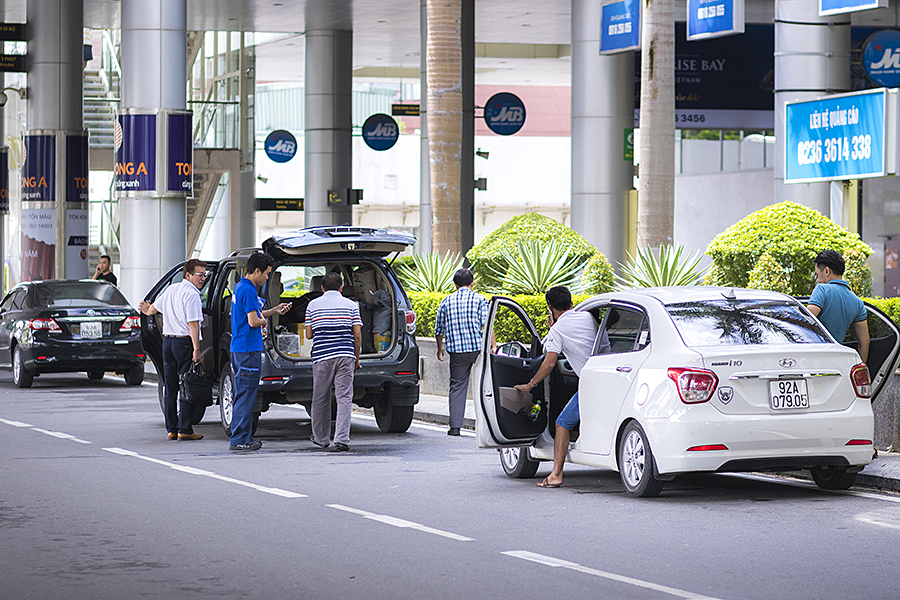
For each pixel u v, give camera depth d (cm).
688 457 1449
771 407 1462
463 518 1423
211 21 6259
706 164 6256
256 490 1641
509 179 11331
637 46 3375
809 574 1124
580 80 4509
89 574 1145
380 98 11000
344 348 2061
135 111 4106
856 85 5169
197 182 6688
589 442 1620
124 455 2008
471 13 5509
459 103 3369
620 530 1341
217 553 1233
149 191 4112
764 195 5794
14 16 6300
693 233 6259
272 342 2158
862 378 1507
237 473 1803
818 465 1488
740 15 2981
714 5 3038
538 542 1278
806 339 1532
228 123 6712
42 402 2902
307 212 6550
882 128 2975
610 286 3025
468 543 1277
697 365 1455
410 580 1111
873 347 1738
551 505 1510
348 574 1137
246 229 6875
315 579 1119
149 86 4100
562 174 11450
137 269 4119
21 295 3391
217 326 2305
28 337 3228
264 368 2142
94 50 6681
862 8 3045
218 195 6856
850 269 2530
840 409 1490
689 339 1495
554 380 1730
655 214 3008
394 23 6328
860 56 5169
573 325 1655
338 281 2080
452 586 1088
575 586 1084
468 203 5553
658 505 1499
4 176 5875
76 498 1573
